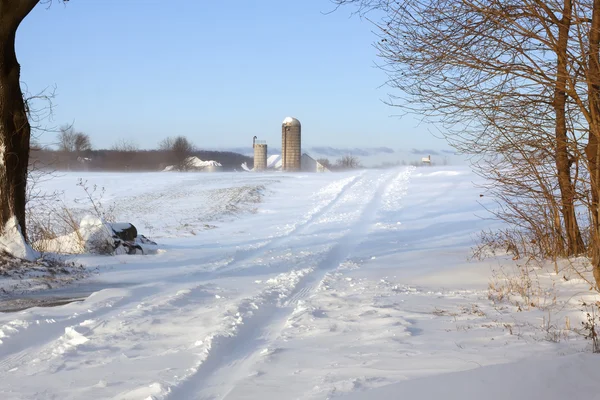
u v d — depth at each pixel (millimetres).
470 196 36375
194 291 12086
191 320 9344
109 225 18953
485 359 6477
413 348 7277
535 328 8398
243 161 118062
